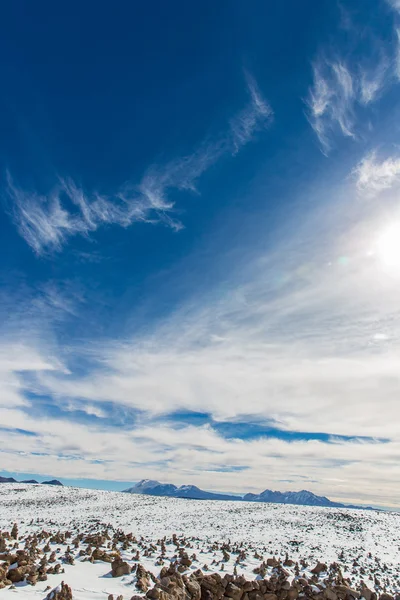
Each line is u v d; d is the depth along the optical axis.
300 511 70.88
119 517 57.50
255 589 16.97
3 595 11.76
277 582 17.56
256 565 23.16
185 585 15.29
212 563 22.28
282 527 51.03
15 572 13.80
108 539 27.25
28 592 12.36
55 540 24.78
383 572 26.33
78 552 20.78
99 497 92.31
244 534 42.88
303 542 39.06
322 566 23.09
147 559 20.95
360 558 31.97
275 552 31.42
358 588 19.36
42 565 15.66
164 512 66.81
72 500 84.75
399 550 38.41
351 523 58.56
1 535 21.27
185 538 36.50
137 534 38.97
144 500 88.69
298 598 16.77
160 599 12.78
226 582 16.98
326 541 41.06
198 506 77.75
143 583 14.26
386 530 54.00
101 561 18.66
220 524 51.84
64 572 15.79
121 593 13.34
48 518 54.00
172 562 20.47
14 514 59.84
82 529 40.03
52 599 11.38
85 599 12.30
